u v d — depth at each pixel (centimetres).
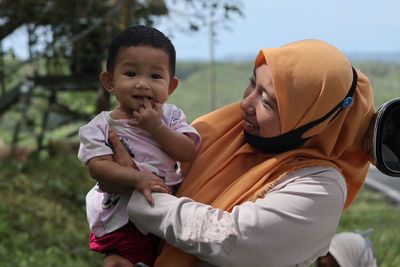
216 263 213
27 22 1007
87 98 1304
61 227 738
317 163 229
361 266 318
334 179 227
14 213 732
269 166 229
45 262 618
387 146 236
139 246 234
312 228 217
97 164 227
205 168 241
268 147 234
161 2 989
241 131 250
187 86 3161
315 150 233
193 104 2825
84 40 1049
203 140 250
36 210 759
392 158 237
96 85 1121
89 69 1116
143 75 229
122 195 233
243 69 3444
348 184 249
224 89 3088
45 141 1441
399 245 706
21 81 1101
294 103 223
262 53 234
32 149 1177
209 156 244
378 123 232
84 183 905
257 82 233
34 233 689
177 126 239
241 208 217
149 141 234
